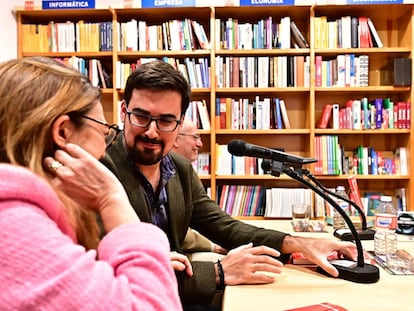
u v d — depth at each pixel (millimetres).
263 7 3203
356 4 3131
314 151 3262
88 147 643
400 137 3432
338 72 3230
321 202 3221
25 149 569
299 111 3535
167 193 1379
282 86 3252
